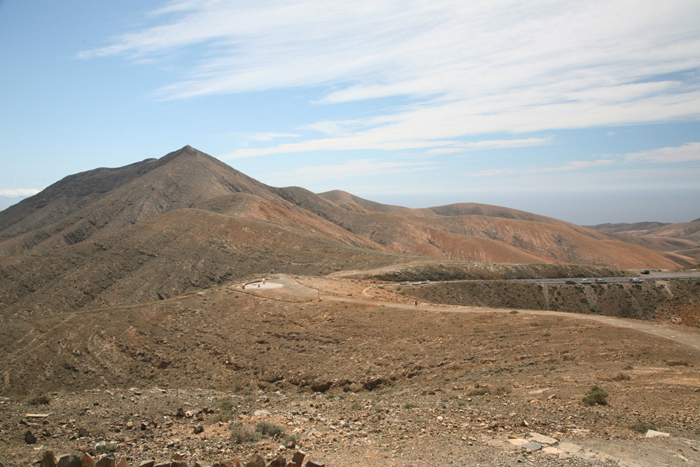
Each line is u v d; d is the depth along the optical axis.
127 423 15.70
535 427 13.91
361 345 38.62
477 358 31.47
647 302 72.69
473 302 70.62
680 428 13.47
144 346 48.22
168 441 13.27
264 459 11.17
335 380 32.94
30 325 55.16
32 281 103.62
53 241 175.50
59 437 13.27
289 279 70.94
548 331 35.47
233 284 67.31
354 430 14.33
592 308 72.56
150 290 100.94
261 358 40.72
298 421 15.77
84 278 104.56
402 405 18.66
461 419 15.36
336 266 104.94
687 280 76.88
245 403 21.88
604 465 10.44
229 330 47.94
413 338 38.12
